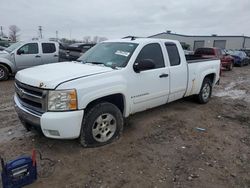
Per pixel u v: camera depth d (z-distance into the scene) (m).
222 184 3.29
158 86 5.04
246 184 3.32
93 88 3.79
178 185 3.22
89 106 3.96
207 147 4.34
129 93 4.42
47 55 11.45
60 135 3.60
